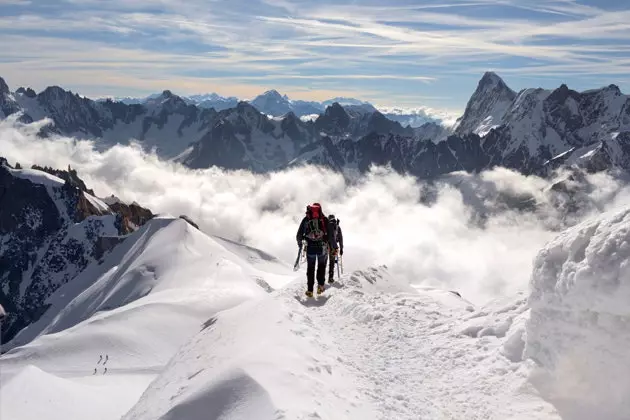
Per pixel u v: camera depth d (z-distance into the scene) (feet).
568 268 26.04
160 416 27.45
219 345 36.83
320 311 53.98
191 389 29.60
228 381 27.71
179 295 402.11
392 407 28.35
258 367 28.63
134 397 199.31
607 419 23.95
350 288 60.70
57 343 301.22
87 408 169.37
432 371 33.58
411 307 50.80
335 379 30.68
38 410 156.35
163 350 310.65
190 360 37.42
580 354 25.52
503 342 33.71
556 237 28.73
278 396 25.36
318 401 25.63
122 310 362.74
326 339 40.42
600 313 24.34
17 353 298.15
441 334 40.29
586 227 26.68
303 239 60.39
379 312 48.88
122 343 304.30
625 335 23.56
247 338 35.58
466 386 30.12
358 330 45.60
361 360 36.91
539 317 28.27
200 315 359.87
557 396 26.40
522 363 29.60
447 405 28.43
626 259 23.26
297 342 34.35
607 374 24.44
